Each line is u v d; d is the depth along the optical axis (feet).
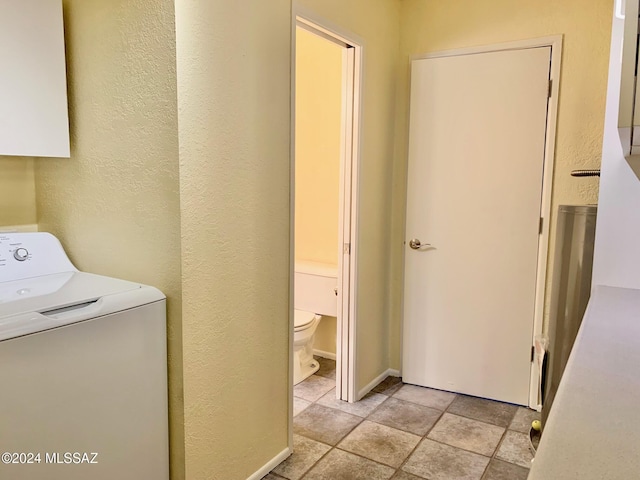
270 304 6.66
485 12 8.72
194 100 5.24
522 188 8.66
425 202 9.49
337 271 9.82
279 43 6.40
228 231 5.85
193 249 5.39
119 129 5.56
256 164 6.19
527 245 8.73
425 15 9.29
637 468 1.81
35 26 5.50
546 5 8.24
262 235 6.40
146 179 5.41
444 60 9.05
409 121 9.49
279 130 6.53
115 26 5.43
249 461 6.55
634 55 2.32
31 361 4.26
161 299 5.37
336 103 10.68
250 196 6.14
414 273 9.74
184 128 5.15
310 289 10.37
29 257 5.93
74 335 4.58
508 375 9.11
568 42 8.14
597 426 2.16
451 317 9.48
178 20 4.99
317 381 10.17
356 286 8.93
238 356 6.18
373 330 9.68
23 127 5.50
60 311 4.69
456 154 9.12
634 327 3.66
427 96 9.26
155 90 5.21
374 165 9.18
